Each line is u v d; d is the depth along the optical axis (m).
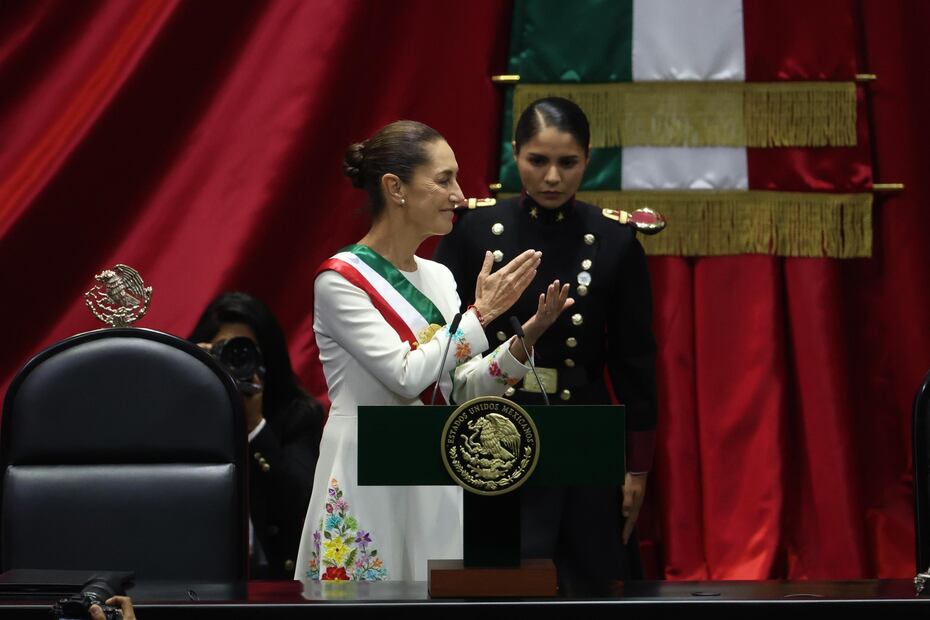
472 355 11.57
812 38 19.39
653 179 19.38
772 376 19.19
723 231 19.42
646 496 19.42
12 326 19.45
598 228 14.84
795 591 8.94
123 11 19.88
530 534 13.96
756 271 19.41
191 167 19.64
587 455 9.07
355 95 19.69
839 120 19.38
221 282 19.38
